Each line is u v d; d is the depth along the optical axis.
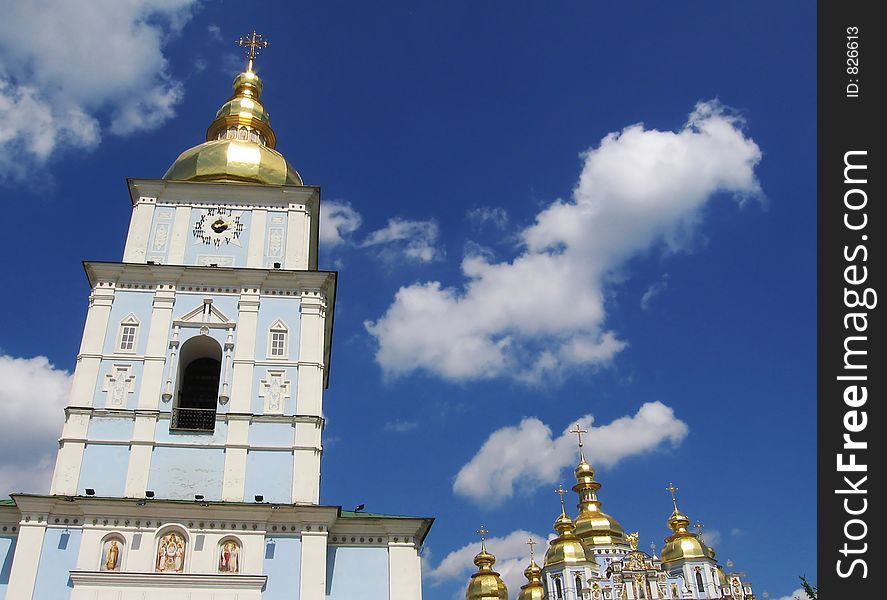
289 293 38.38
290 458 33.78
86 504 31.03
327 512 32.19
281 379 35.75
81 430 33.25
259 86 52.62
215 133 49.88
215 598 29.94
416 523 33.62
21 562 29.72
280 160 45.41
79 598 29.20
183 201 41.41
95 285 37.38
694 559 71.81
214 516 31.69
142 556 30.48
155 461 33.06
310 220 42.75
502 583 82.31
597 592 69.06
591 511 84.38
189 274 38.03
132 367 35.28
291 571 31.02
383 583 32.31
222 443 33.81
